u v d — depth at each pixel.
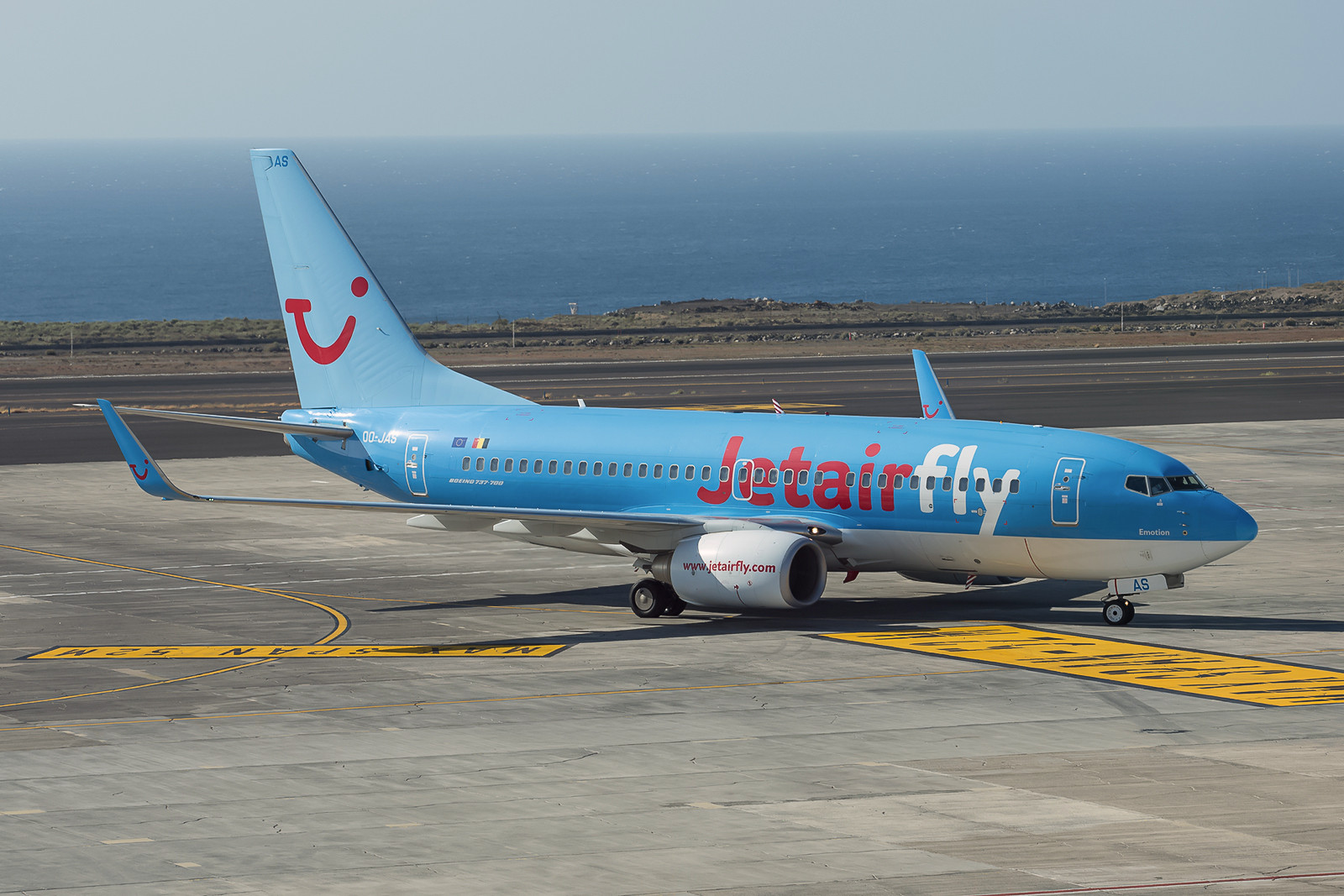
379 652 128.00
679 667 121.00
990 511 135.38
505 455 157.62
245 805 85.00
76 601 151.38
